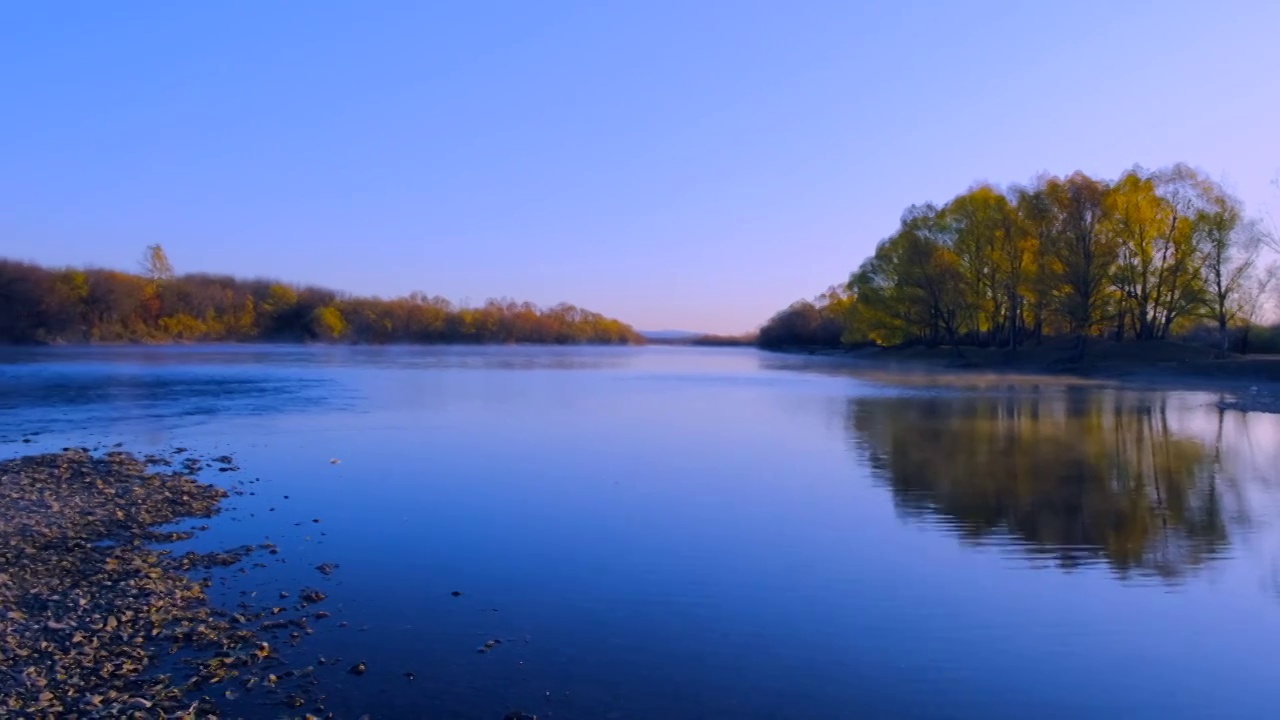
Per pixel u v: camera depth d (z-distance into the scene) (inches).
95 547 561.0
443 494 751.7
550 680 363.3
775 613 449.4
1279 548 575.8
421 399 1752.0
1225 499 731.4
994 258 2970.0
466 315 7042.3
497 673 370.0
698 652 396.8
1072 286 2556.6
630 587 491.2
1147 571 524.7
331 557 549.3
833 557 553.9
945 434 1176.8
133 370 2618.1
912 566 534.9
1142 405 1600.6
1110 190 2573.8
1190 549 574.2
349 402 1667.1
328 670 370.0
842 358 4375.0
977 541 595.2
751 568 529.3
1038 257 2711.6
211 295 5502.0
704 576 513.0
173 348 4623.5
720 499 733.3
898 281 3353.8
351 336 6097.4
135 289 4805.6
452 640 407.8
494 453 996.6
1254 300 2529.5
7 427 1232.8
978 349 3203.7
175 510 676.7
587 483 805.9
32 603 442.9
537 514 674.2
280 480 817.5
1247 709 346.6
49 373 2423.7
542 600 467.5
